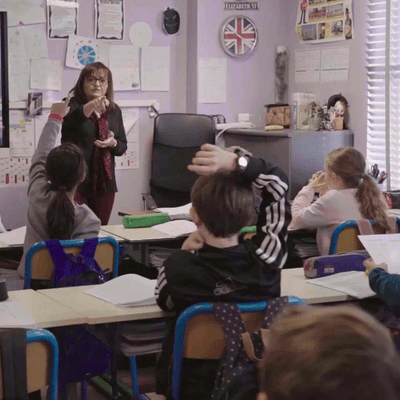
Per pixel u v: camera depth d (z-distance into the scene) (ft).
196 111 18.93
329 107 17.89
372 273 7.49
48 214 9.54
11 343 5.55
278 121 18.69
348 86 17.65
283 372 1.81
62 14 17.20
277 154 16.94
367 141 17.24
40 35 16.99
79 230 9.73
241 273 6.42
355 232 10.96
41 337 5.73
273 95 19.67
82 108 15.21
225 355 6.15
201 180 6.32
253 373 6.09
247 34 19.15
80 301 7.34
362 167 11.42
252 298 6.47
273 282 6.57
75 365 7.97
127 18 18.13
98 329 8.11
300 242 12.84
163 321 8.06
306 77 18.90
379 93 16.88
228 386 6.02
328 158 11.62
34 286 9.17
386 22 16.29
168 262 6.54
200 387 6.45
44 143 10.52
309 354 1.80
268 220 6.63
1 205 16.93
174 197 17.80
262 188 6.46
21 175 17.08
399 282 7.15
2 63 16.47
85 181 15.44
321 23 18.24
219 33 18.99
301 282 8.38
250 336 6.17
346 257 8.68
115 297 7.34
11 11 16.53
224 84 19.16
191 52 18.92
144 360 12.00
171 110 19.08
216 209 6.17
